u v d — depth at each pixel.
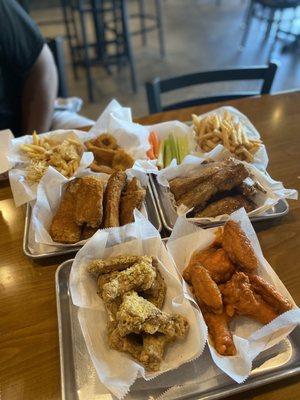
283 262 0.50
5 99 0.94
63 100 1.13
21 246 0.53
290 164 0.67
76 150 0.65
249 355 0.37
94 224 0.52
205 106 0.82
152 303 0.41
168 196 0.58
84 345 0.41
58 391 0.37
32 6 2.82
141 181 0.60
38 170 0.59
